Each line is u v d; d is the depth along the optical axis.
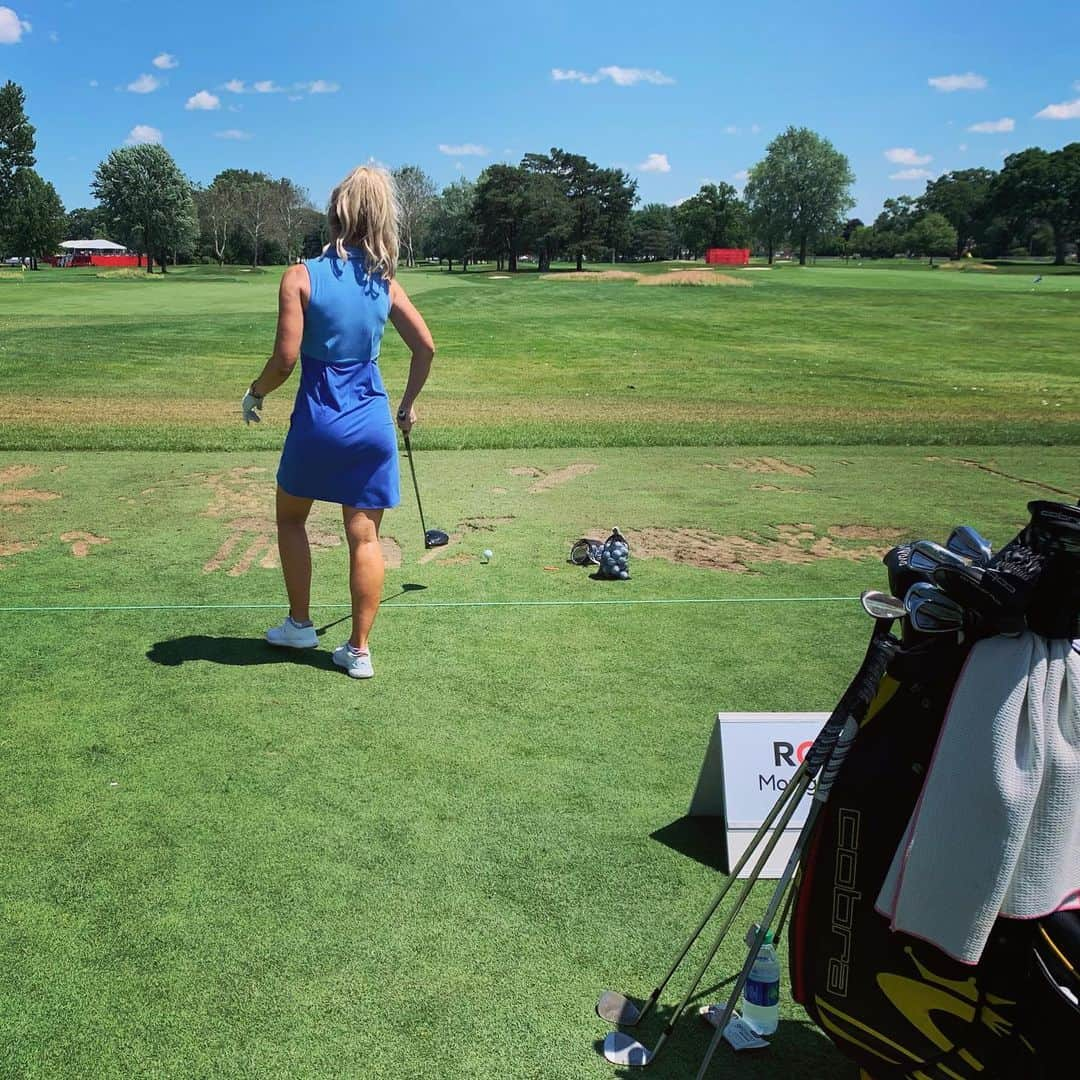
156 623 5.04
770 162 121.00
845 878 2.01
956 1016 1.90
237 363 18.23
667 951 2.72
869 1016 2.03
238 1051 2.31
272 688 4.30
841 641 4.96
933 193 153.62
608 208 105.44
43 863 3.01
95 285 48.50
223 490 7.86
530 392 15.73
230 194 113.00
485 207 101.12
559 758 3.75
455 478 8.66
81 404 12.77
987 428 11.93
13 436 9.83
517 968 2.63
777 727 3.26
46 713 4.01
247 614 5.20
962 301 39.97
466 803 3.42
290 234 112.88
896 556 2.05
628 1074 2.29
